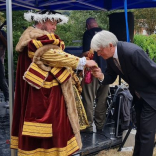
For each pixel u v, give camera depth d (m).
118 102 3.63
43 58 2.17
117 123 3.66
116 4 5.12
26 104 2.24
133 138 3.63
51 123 2.17
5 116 4.33
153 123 2.62
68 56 2.23
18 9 5.52
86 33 3.87
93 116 3.98
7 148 3.12
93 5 5.05
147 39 9.32
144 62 2.42
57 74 2.22
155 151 3.48
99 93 3.83
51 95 2.21
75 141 2.35
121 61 2.49
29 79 2.12
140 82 2.56
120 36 4.77
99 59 3.75
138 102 2.81
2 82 4.77
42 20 2.31
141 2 4.69
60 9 5.49
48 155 2.21
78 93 2.72
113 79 2.95
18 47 2.23
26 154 2.19
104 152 3.51
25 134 2.12
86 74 3.36
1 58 4.72
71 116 2.32
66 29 8.62
